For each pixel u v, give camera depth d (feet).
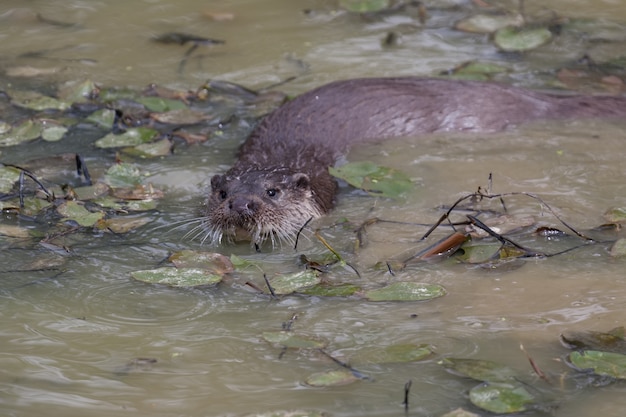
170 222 34.60
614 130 40.93
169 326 27.50
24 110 43.55
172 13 56.03
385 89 42.50
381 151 40.09
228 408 23.40
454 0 56.65
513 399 23.20
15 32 53.36
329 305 28.48
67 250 32.04
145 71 48.52
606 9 55.11
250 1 57.62
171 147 40.34
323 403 23.52
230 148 40.81
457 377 24.39
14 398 23.88
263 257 32.35
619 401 23.21
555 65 47.98
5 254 31.68
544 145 39.93
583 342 25.85
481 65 47.47
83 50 51.11
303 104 41.75
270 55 50.24
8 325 27.50
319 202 35.73
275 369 25.12
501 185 36.78
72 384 24.56
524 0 56.59
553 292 28.99
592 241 32.12
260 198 34.06
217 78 47.70
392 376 24.59
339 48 50.83
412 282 29.40
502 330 26.84
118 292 29.48
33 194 36.06
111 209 35.19
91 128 42.14
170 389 24.31
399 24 53.72
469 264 30.83
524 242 32.19
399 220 34.58
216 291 29.55
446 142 40.65
